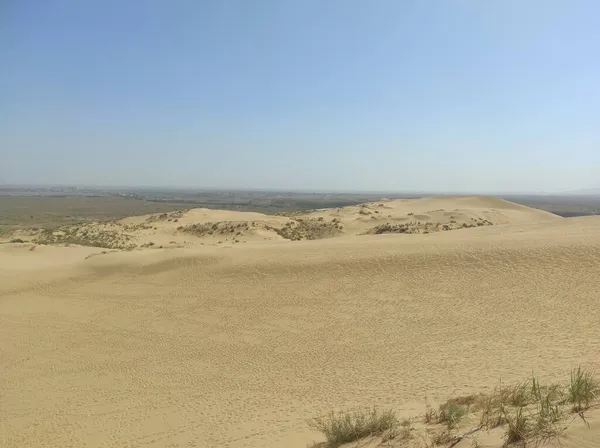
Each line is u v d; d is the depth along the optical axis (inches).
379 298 796.0
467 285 788.6
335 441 279.6
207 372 578.6
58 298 1015.0
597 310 603.8
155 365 628.1
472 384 398.9
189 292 963.3
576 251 842.8
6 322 887.7
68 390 565.3
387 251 1028.5
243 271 1028.5
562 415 209.3
